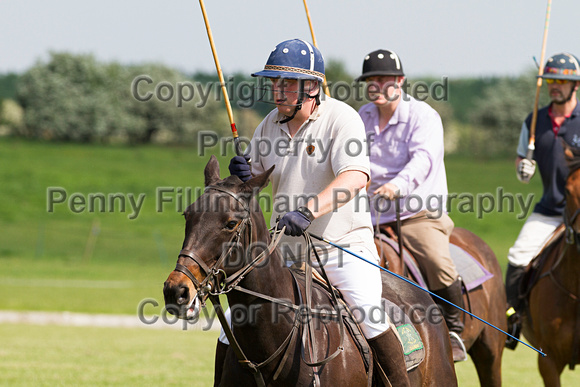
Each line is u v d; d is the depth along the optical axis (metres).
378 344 5.68
